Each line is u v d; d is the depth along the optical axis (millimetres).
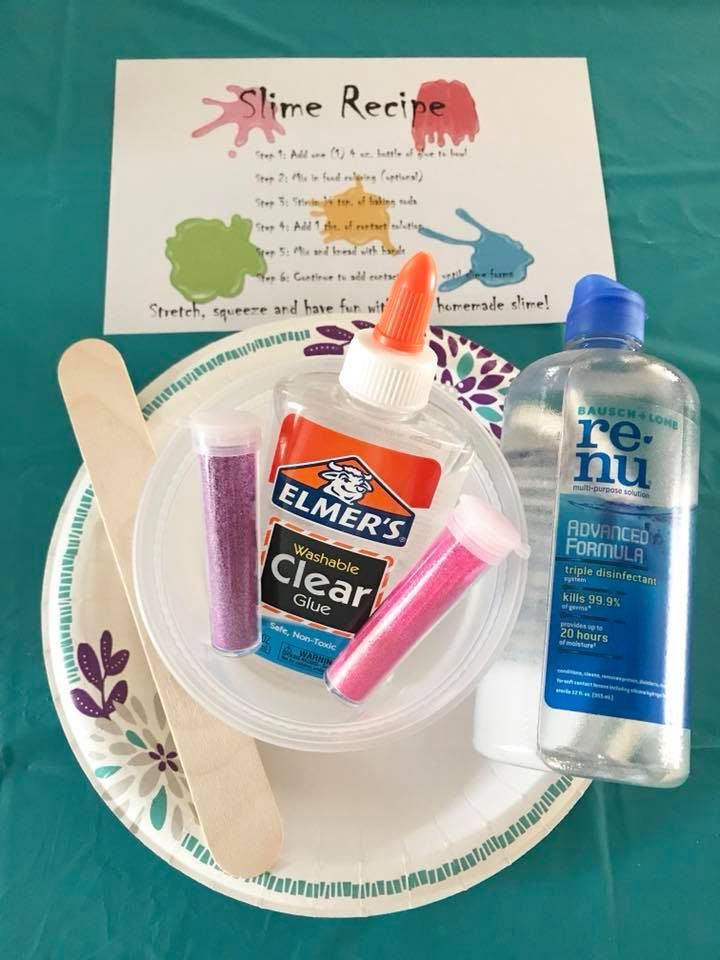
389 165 509
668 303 513
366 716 396
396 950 415
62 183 491
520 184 515
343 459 366
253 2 527
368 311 490
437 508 377
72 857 415
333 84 518
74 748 389
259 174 500
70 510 415
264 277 489
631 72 542
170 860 385
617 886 431
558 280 504
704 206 526
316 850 393
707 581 482
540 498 396
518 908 425
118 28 516
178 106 506
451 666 405
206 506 368
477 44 535
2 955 400
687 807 446
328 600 385
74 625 398
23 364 470
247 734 382
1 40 509
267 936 413
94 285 480
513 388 439
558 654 360
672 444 369
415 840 397
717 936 427
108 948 405
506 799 405
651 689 354
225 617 383
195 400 431
